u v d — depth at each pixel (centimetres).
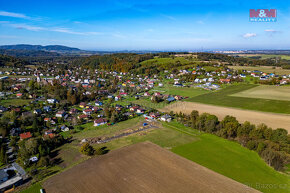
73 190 4231
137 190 4222
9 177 4688
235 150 6141
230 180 4603
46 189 4288
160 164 5291
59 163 5397
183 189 4262
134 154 5844
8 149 6100
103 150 6134
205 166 5209
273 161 5191
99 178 4656
